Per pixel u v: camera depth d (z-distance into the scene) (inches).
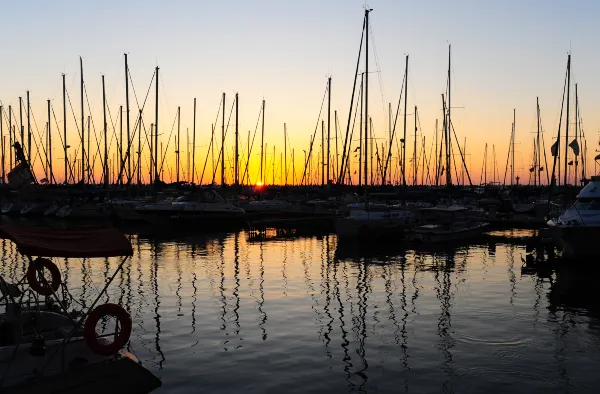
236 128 2373.3
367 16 1480.1
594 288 797.2
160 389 407.8
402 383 421.7
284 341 530.0
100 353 389.1
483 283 841.5
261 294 753.0
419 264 1050.1
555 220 1159.6
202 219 1836.9
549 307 674.8
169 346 513.0
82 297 732.0
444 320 611.2
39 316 461.4
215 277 891.4
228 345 516.1
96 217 2135.8
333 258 1136.8
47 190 1967.3
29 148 2495.1
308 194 2447.1
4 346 394.9
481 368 454.6
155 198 2148.1
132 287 803.4
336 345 517.0
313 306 680.4
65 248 372.5
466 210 1715.1
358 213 1550.2
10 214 2482.8
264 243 1446.9
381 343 523.5
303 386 414.6
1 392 356.5
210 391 404.5
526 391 407.5
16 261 1106.7
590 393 403.9
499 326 585.0
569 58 1691.7
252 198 2561.5
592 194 1009.5
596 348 508.7
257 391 404.8
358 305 686.5
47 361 377.7
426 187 2438.5
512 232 1732.3
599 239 928.3
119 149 2250.2
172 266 1013.8
